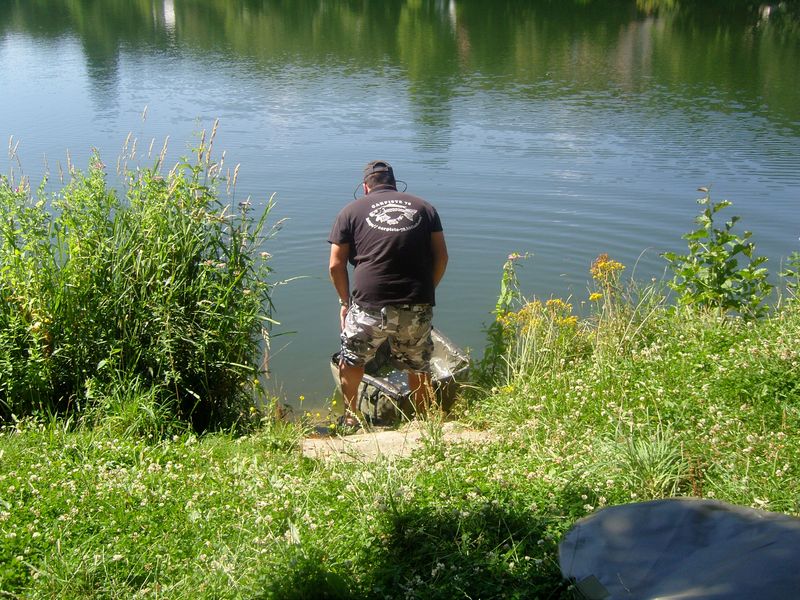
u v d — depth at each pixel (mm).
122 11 41969
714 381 5559
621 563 3162
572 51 27906
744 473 4371
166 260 6516
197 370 6539
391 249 6332
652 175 13203
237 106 18969
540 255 10180
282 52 28422
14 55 27906
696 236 7383
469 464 4789
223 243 6906
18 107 18797
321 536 4031
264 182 12891
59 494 4484
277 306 9070
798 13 36906
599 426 5219
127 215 6754
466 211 11617
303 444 5875
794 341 5844
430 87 21375
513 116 17766
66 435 5469
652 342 6750
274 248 10477
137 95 20391
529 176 13164
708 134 16000
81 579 3727
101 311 6332
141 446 5309
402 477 4559
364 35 32625
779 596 2801
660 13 37781
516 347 7281
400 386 7441
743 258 9930
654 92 20484
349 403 6695
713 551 3121
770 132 16141
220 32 34125
